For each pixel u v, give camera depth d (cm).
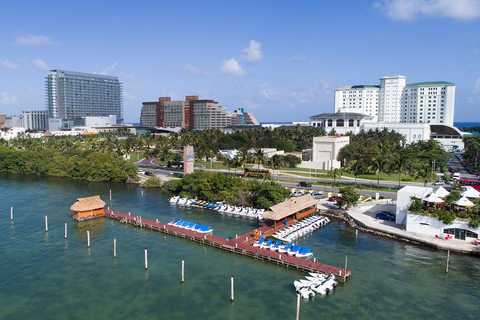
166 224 9106
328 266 6506
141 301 5506
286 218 9469
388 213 9244
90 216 9900
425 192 8581
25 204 11450
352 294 5700
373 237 8238
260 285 6025
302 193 11762
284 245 7512
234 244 7606
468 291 5784
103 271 6544
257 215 9719
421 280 6141
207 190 11506
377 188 12619
